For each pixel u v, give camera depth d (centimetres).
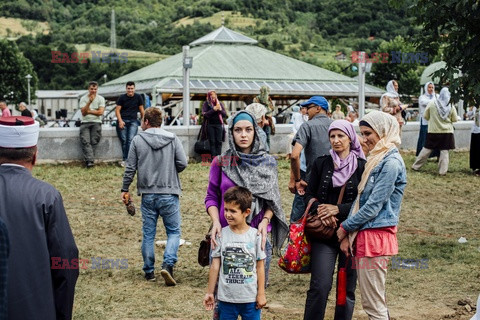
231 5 17600
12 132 379
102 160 1614
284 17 16525
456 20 904
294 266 532
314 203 537
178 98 3828
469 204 1282
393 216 508
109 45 13262
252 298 482
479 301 398
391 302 691
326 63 9550
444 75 925
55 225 372
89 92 1577
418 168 1634
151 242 759
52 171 1491
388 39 11588
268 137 1541
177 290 725
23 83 8700
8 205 367
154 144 746
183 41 12962
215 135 1620
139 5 18462
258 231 494
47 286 366
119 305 669
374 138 512
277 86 4047
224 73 4003
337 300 535
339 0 14800
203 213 1145
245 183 507
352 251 511
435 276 791
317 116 737
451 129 1579
